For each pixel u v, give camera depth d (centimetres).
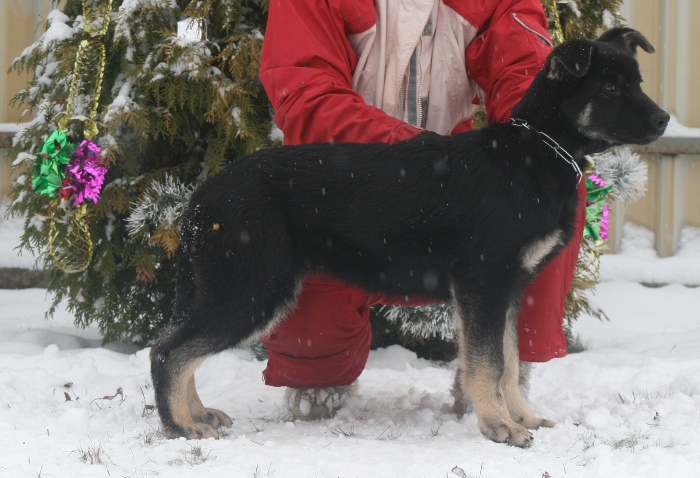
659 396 428
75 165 459
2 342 567
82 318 628
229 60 546
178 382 352
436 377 498
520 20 404
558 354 390
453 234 355
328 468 285
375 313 565
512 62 404
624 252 830
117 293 566
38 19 809
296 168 361
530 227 347
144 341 582
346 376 405
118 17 539
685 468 275
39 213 509
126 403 421
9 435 330
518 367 377
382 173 361
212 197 354
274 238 355
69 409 361
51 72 575
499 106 402
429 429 375
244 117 536
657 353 574
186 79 539
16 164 553
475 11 406
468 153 359
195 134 562
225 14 546
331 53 397
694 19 810
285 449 324
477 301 349
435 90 414
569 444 339
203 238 352
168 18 555
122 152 530
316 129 386
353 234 362
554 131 360
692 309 736
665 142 805
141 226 522
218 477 282
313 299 379
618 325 696
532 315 381
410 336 558
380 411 416
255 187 354
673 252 826
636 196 581
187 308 363
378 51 405
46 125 551
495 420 344
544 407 406
